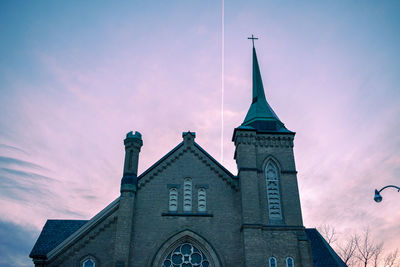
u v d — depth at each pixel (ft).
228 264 90.99
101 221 94.79
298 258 91.30
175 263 91.81
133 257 90.12
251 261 88.28
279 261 90.74
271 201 99.40
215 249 92.73
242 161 102.47
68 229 111.55
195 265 91.76
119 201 96.84
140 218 95.40
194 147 107.14
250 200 96.68
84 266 89.71
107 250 91.45
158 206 97.55
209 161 104.99
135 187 98.02
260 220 94.02
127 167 100.48
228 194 100.68
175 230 94.53
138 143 104.42
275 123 114.42
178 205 98.53
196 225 95.61
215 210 98.12
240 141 105.29
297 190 100.68
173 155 105.40
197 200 99.60
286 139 108.37
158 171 102.58
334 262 114.52
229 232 95.20
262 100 124.16
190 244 94.58
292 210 97.86
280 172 103.30
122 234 90.79
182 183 101.65
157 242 92.63
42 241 104.42
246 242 90.63
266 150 106.42
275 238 93.50
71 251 90.58
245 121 118.83
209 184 101.86
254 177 100.07
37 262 88.84
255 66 135.85
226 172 103.81
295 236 94.02
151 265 89.51
